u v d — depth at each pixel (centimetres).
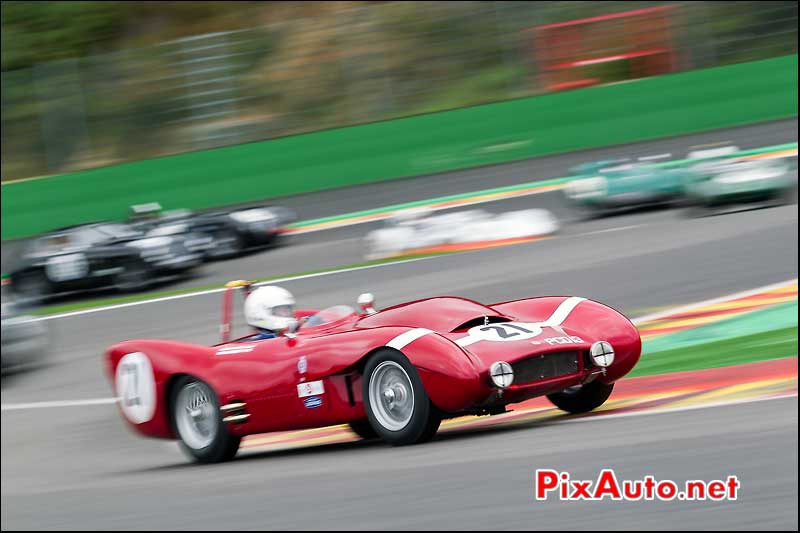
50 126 6359
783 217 3356
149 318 3700
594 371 1427
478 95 6078
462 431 1549
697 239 3275
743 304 2414
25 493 1712
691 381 1739
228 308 1781
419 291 3297
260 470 1427
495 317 1527
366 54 6384
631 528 841
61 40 8419
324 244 4709
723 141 5075
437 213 4903
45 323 3925
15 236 5709
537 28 6212
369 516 996
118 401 1717
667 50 5916
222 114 6347
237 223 4800
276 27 6588
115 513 1277
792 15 5703
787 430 1138
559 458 1130
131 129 6331
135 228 4684
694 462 1036
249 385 1523
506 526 890
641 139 5425
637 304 2653
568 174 5031
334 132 5709
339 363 1401
